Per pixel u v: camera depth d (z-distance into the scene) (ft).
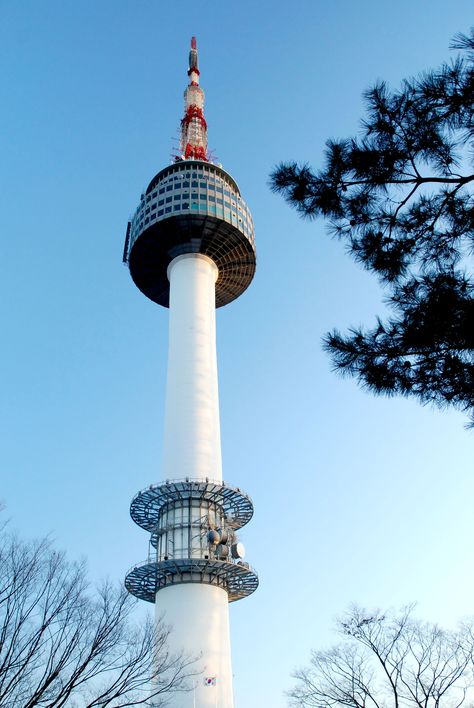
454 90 48.47
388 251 55.98
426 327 51.37
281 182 57.52
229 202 280.31
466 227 53.67
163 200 275.39
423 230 55.21
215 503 221.05
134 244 276.82
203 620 195.42
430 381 53.88
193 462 224.94
